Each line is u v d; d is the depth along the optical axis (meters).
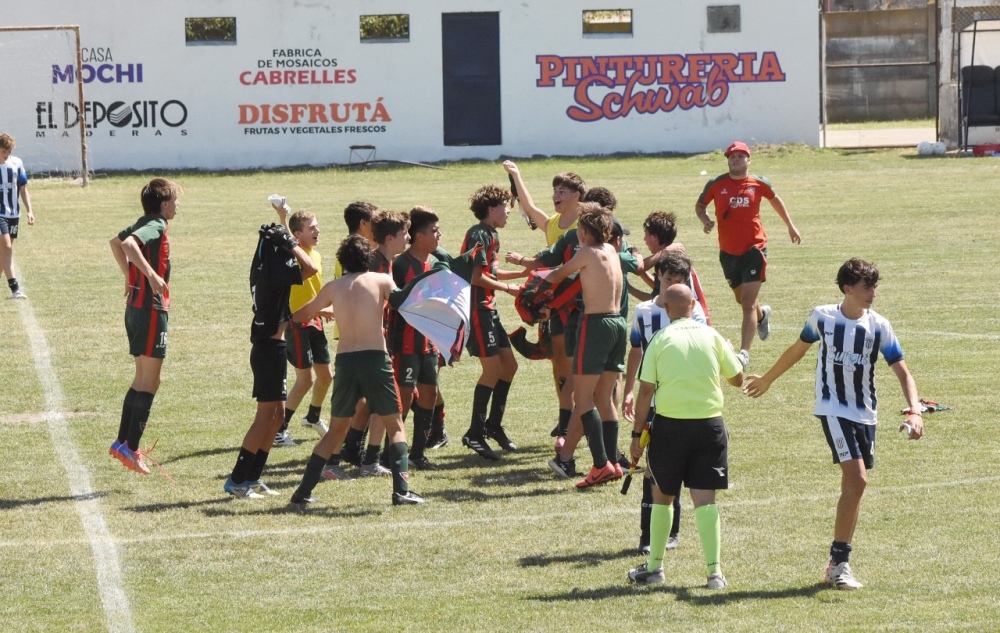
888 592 22.80
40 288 63.53
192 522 27.98
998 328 49.81
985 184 102.56
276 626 21.64
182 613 22.34
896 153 133.88
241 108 140.88
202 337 51.31
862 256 70.06
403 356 32.09
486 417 37.75
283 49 140.62
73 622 21.92
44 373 44.44
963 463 31.62
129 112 139.62
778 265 67.94
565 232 33.97
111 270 69.62
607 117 144.12
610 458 31.33
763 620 21.42
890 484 29.95
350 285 29.06
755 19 142.50
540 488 30.95
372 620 21.86
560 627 21.31
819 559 24.80
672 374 23.31
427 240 32.41
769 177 115.38
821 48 145.00
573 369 30.73
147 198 30.48
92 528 27.52
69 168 138.88
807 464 32.09
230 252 76.19
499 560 25.27
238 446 35.06
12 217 60.09
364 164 138.75
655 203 95.94
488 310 34.03
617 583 23.73
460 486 31.20
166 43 139.12
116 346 49.41
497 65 143.12
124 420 31.36
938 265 66.00
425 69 142.12
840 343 23.27
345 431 29.56
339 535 26.98
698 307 27.00
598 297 30.33
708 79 143.50
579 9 142.25
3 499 29.78
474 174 126.12
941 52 132.00
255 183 123.06
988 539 25.75
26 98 137.50
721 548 25.66
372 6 140.75
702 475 23.33
